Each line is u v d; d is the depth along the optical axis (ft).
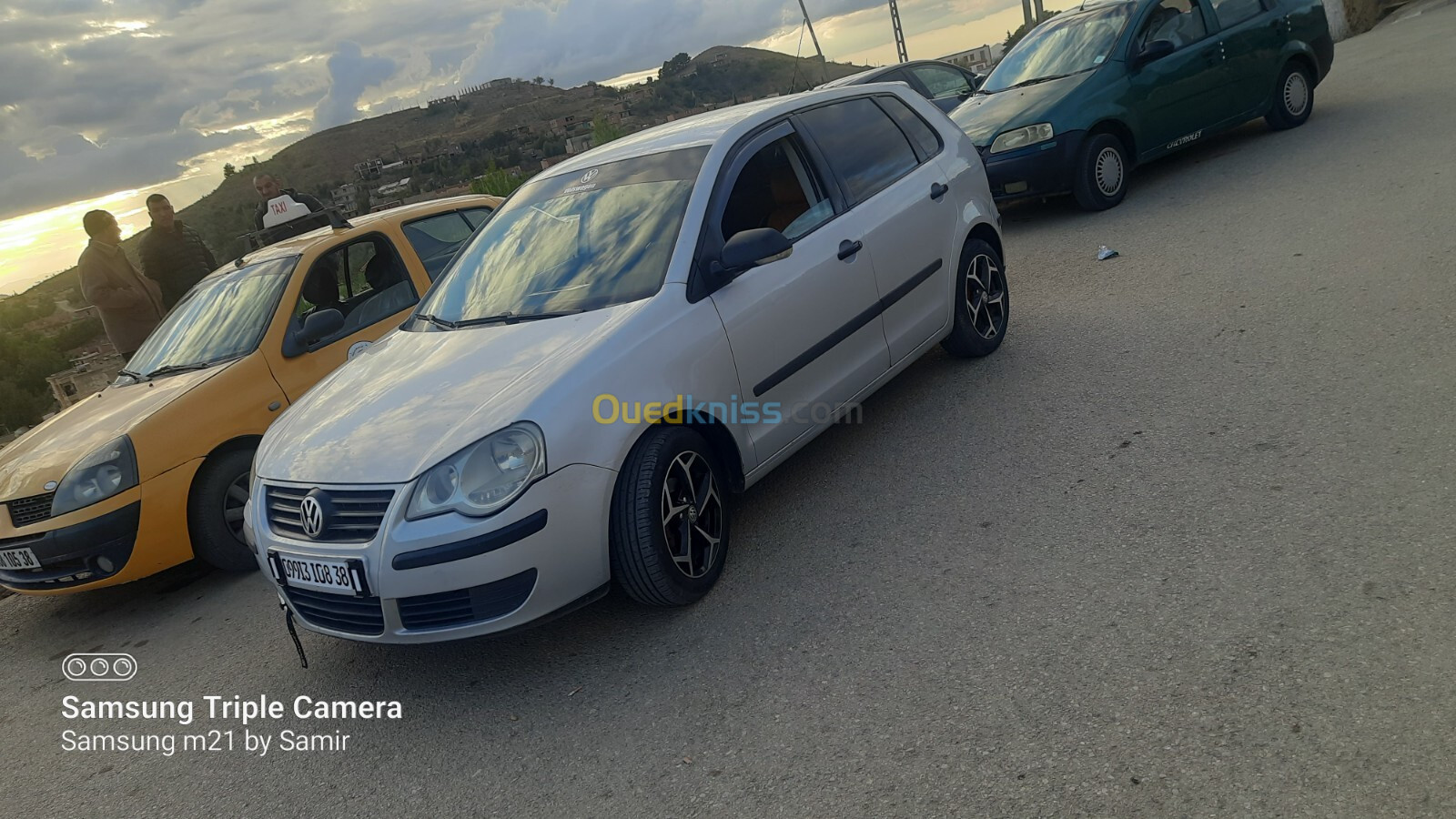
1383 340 15.06
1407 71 36.37
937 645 10.37
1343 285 17.72
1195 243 22.88
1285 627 9.19
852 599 11.78
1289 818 7.09
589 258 13.84
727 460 13.35
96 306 27.37
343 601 11.28
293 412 13.38
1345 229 20.65
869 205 15.83
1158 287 20.58
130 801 11.42
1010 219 31.83
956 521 13.02
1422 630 8.68
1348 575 9.71
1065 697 9.02
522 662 12.30
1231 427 13.61
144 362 19.95
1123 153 28.86
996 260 18.95
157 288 28.68
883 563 12.44
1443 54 37.65
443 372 12.48
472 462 10.73
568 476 11.05
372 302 20.76
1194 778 7.67
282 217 29.07
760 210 14.23
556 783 9.82
